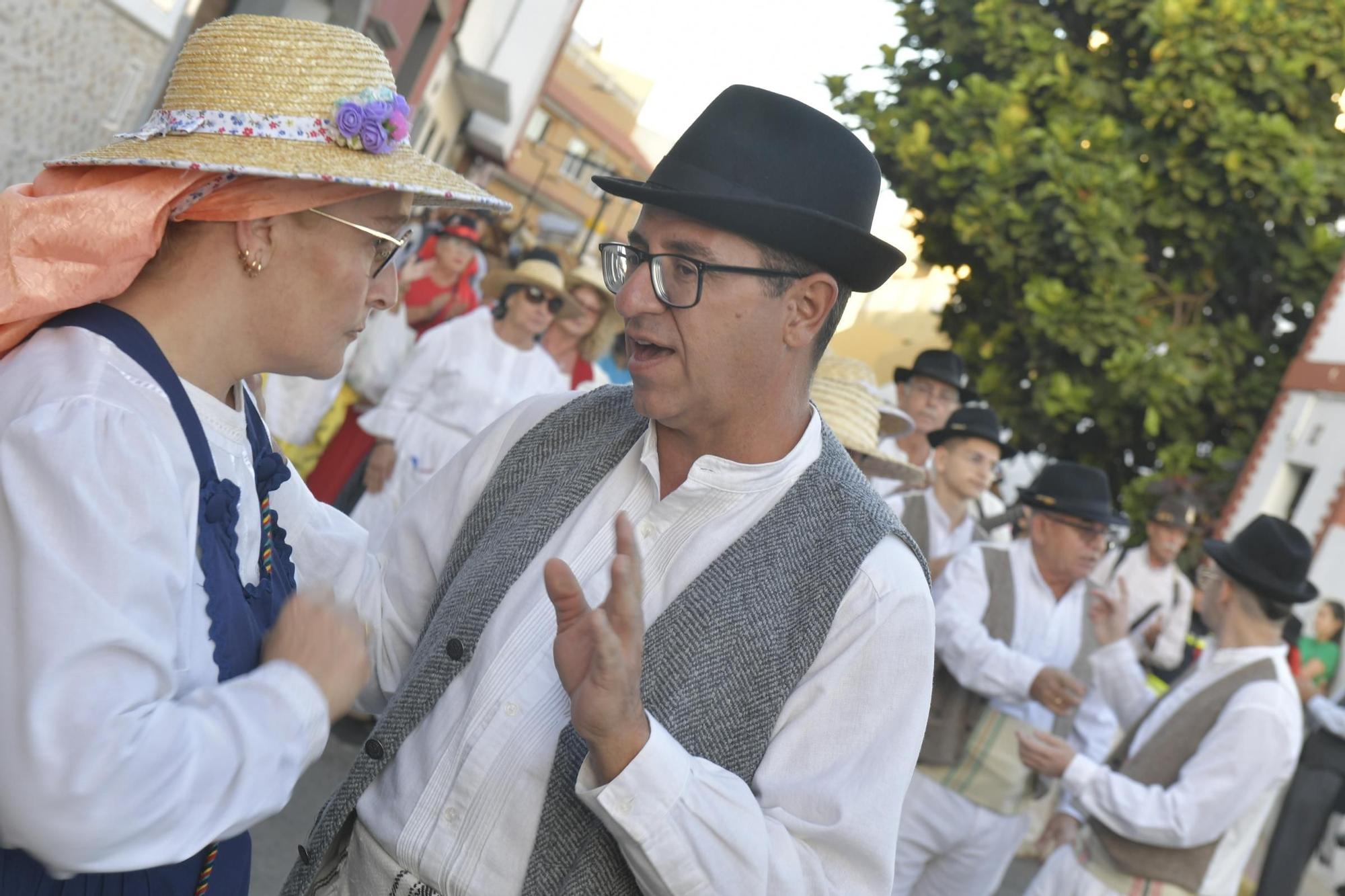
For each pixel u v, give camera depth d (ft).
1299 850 21.71
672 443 6.49
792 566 6.17
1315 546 35.55
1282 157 33.30
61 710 4.48
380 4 30.83
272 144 5.39
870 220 6.47
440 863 6.07
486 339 19.36
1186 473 36.86
